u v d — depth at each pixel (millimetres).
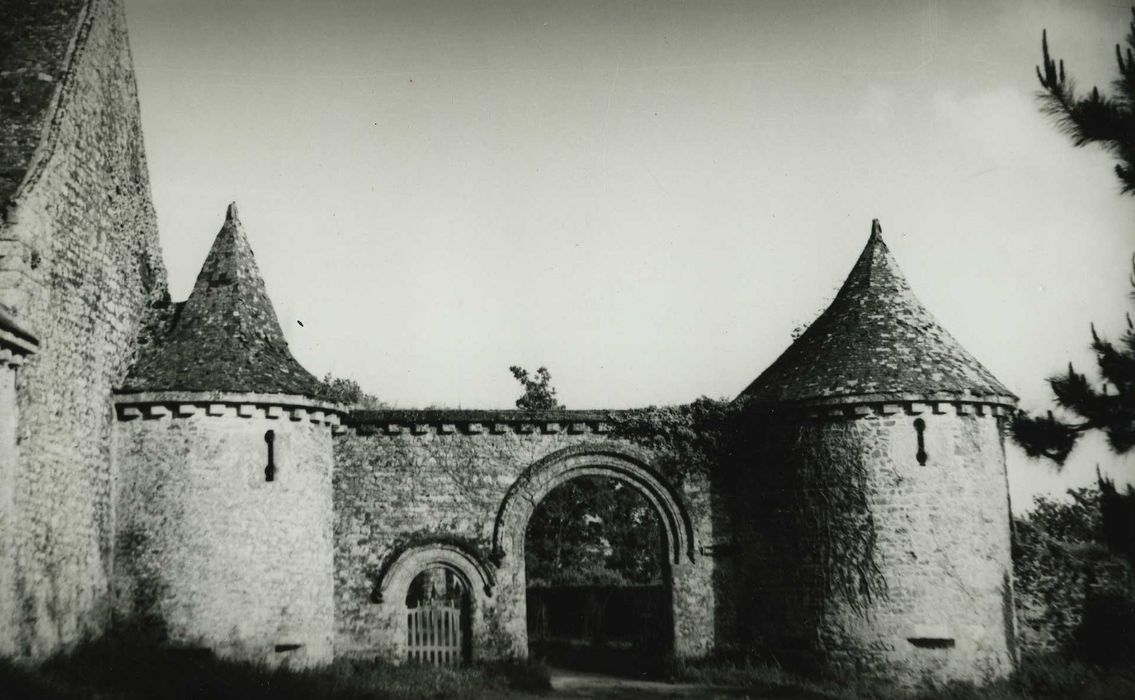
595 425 24250
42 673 15977
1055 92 16328
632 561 42938
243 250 23109
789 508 22750
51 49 19469
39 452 17359
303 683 18578
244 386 20688
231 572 20250
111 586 20016
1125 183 16359
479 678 21453
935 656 21031
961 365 22219
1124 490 16219
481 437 24172
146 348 21484
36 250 17422
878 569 21391
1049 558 22719
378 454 23906
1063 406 16797
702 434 24172
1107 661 21000
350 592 23328
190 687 17328
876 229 24594
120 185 21234
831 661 21594
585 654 29109
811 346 23422
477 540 23766
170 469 20344
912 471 21547
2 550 15914
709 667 23141
